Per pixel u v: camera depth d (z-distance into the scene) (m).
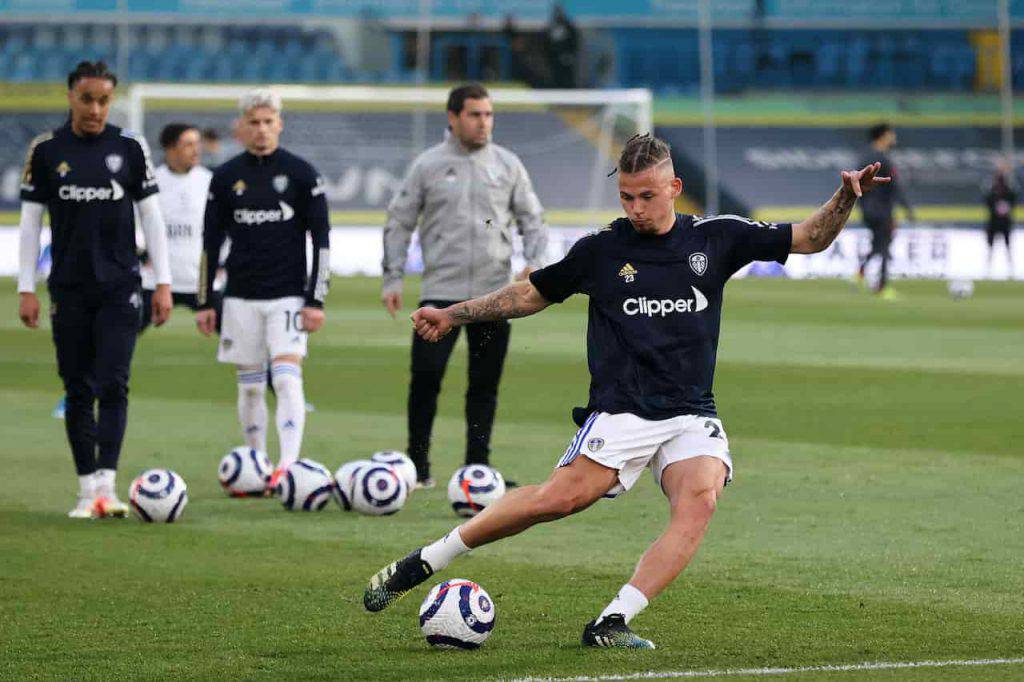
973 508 24.11
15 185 113.88
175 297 38.97
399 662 14.86
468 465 25.78
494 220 27.44
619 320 15.55
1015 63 130.50
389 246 27.83
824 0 127.94
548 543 21.39
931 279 102.88
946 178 121.12
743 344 54.72
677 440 15.47
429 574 15.80
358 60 125.44
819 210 15.52
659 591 15.25
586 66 127.69
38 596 17.95
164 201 38.81
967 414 36.03
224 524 23.05
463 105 27.12
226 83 123.69
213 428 34.03
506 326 26.86
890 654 15.12
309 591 18.31
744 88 128.50
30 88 118.25
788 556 20.38
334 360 49.56
